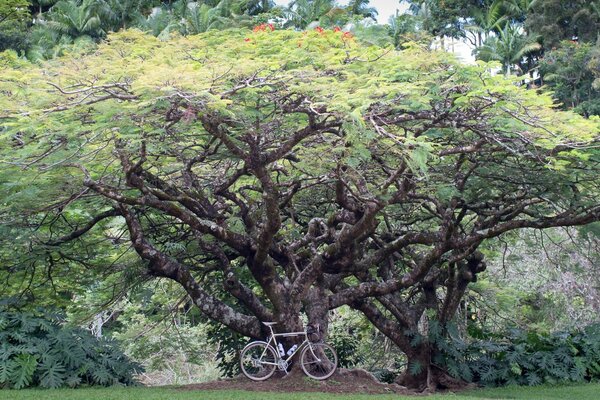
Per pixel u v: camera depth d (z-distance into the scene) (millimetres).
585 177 12984
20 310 12969
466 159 12719
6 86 10305
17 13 23531
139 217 14711
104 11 34156
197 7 29812
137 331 19422
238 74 9992
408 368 14906
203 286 16172
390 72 10422
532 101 10539
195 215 13148
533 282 20406
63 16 33219
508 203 14227
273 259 14555
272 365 12781
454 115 10977
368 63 10875
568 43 30812
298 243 13758
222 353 16781
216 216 12961
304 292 12914
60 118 10359
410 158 10086
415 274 13641
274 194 11586
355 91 10250
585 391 13695
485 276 19406
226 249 14922
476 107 10852
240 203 13422
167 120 10133
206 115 10094
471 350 15516
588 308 19844
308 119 11336
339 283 15727
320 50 11328
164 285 17953
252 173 12953
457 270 15445
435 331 14820
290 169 14250
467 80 10703
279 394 10867
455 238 13445
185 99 9195
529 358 15344
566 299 20219
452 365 14805
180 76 8969
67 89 10172
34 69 10758
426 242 13539
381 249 13773
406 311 15125
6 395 9773
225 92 9844
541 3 34969
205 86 9312
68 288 16297
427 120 11734
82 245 14922
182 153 12875
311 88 9820
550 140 10695
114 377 12016
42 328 11609
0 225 12945
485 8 38344
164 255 12969
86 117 10508
